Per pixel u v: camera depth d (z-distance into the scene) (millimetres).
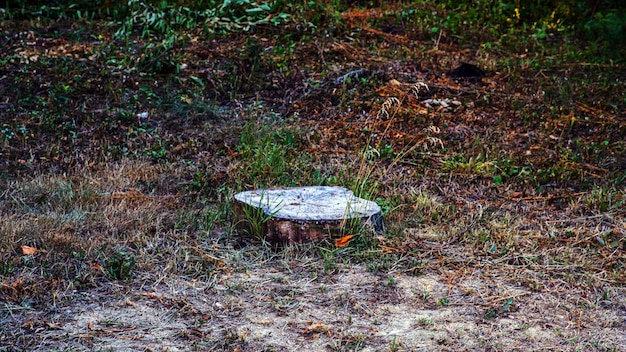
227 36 10594
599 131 8305
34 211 5941
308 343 4305
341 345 4281
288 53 10000
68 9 11242
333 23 10977
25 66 8992
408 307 4754
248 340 4316
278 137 7824
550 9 12188
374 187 6512
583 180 7094
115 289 4824
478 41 11164
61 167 7008
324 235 5484
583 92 9273
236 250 5480
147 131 7871
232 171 6953
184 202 6336
